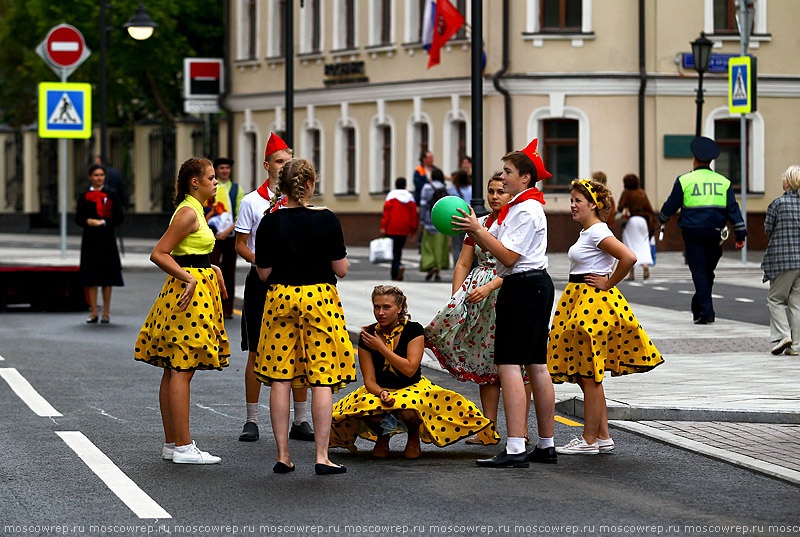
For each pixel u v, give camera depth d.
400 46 53.06
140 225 63.91
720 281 34.41
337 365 11.89
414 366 12.64
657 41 48.75
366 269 40.47
